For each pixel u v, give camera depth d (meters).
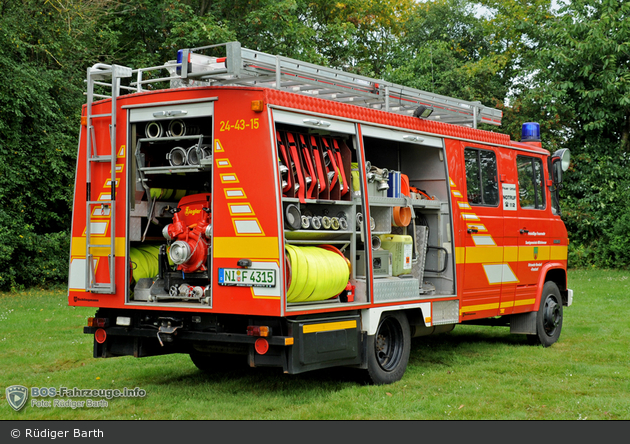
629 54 20.42
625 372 7.19
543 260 9.34
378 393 6.18
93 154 6.26
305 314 5.67
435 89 23.77
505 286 8.49
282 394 6.18
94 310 11.80
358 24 29.58
